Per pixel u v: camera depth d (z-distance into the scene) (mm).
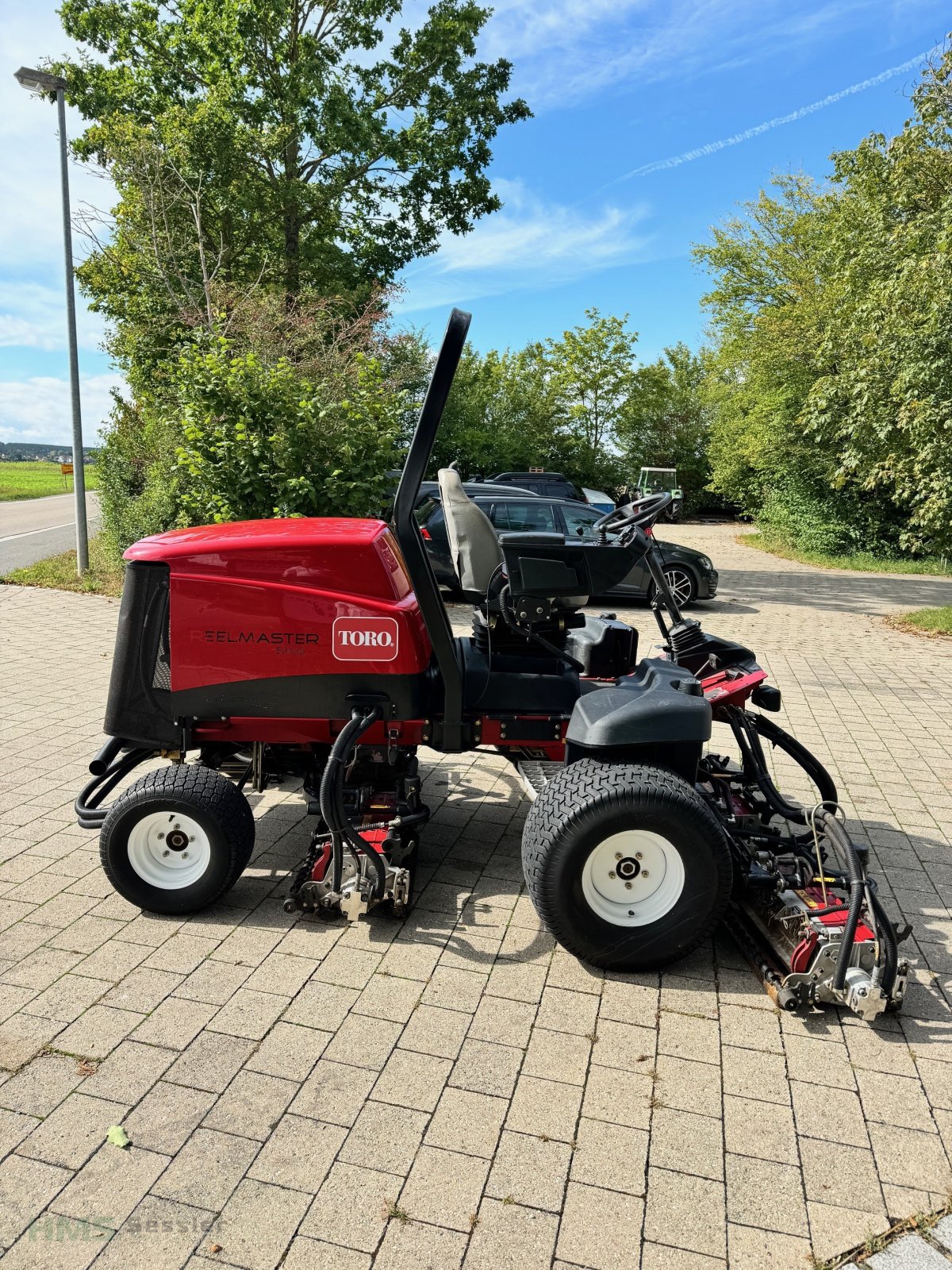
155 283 14969
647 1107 2557
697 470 37156
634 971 3205
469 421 32562
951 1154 2414
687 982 3180
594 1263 2061
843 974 2854
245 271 16875
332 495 9180
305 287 15938
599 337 35156
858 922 2990
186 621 3426
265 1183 2252
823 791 3863
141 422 15938
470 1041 2816
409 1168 2311
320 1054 2736
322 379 11148
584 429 36281
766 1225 2178
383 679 3477
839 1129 2496
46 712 6113
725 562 17969
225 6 15586
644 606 11648
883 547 18375
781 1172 2336
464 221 18562
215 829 3373
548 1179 2293
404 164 17516
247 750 3898
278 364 9891
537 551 3529
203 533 3674
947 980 3230
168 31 16516
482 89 17562
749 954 3246
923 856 4230
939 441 9547
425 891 3775
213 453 9156
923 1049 2846
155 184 14836
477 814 4609
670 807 2977
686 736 3064
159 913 3502
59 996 2992
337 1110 2508
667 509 3717
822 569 17078
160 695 3525
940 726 6312
